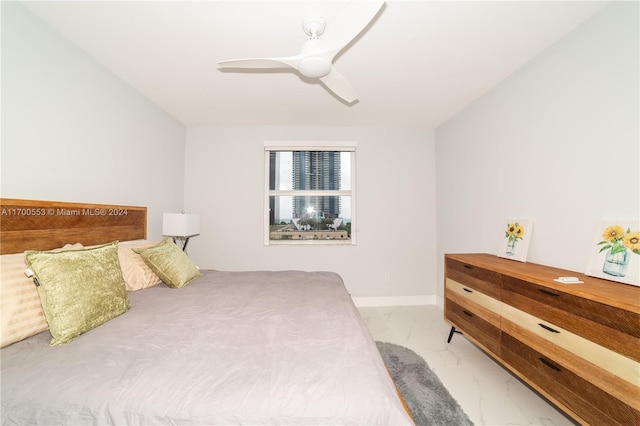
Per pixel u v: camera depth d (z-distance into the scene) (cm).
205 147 353
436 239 361
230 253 353
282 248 354
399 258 359
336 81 176
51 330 111
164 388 82
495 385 182
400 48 191
